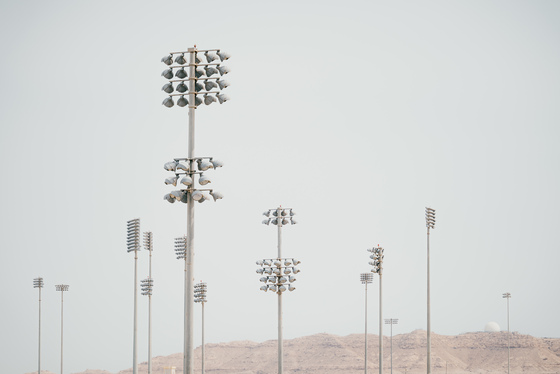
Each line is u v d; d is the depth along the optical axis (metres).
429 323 154.00
